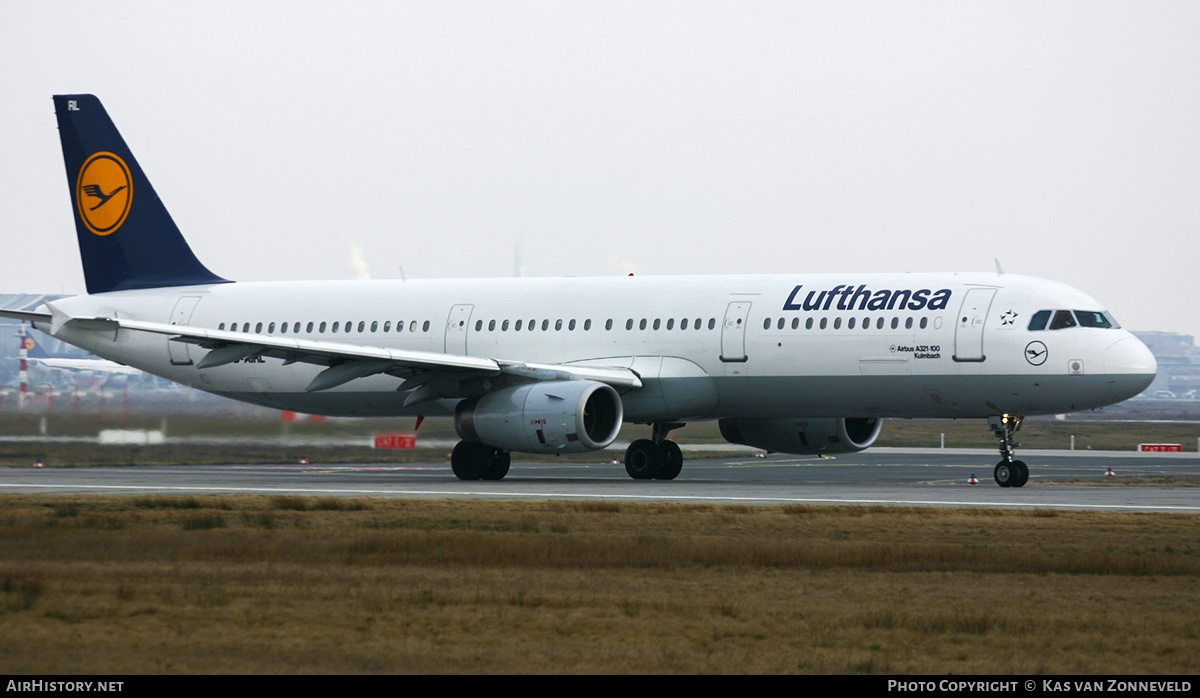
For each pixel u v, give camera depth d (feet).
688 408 412.77
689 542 223.10
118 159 506.07
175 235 504.84
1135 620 156.97
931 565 200.03
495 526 250.78
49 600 164.96
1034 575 191.31
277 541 222.28
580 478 438.81
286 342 386.32
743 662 135.44
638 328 420.36
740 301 408.67
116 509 282.36
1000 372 371.35
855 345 387.55
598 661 135.54
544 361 433.89
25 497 313.73
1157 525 254.68
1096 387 364.17
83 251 512.22
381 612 159.22
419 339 455.22
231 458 558.15
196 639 143.95
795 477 449.48
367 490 357.41
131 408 582.76
